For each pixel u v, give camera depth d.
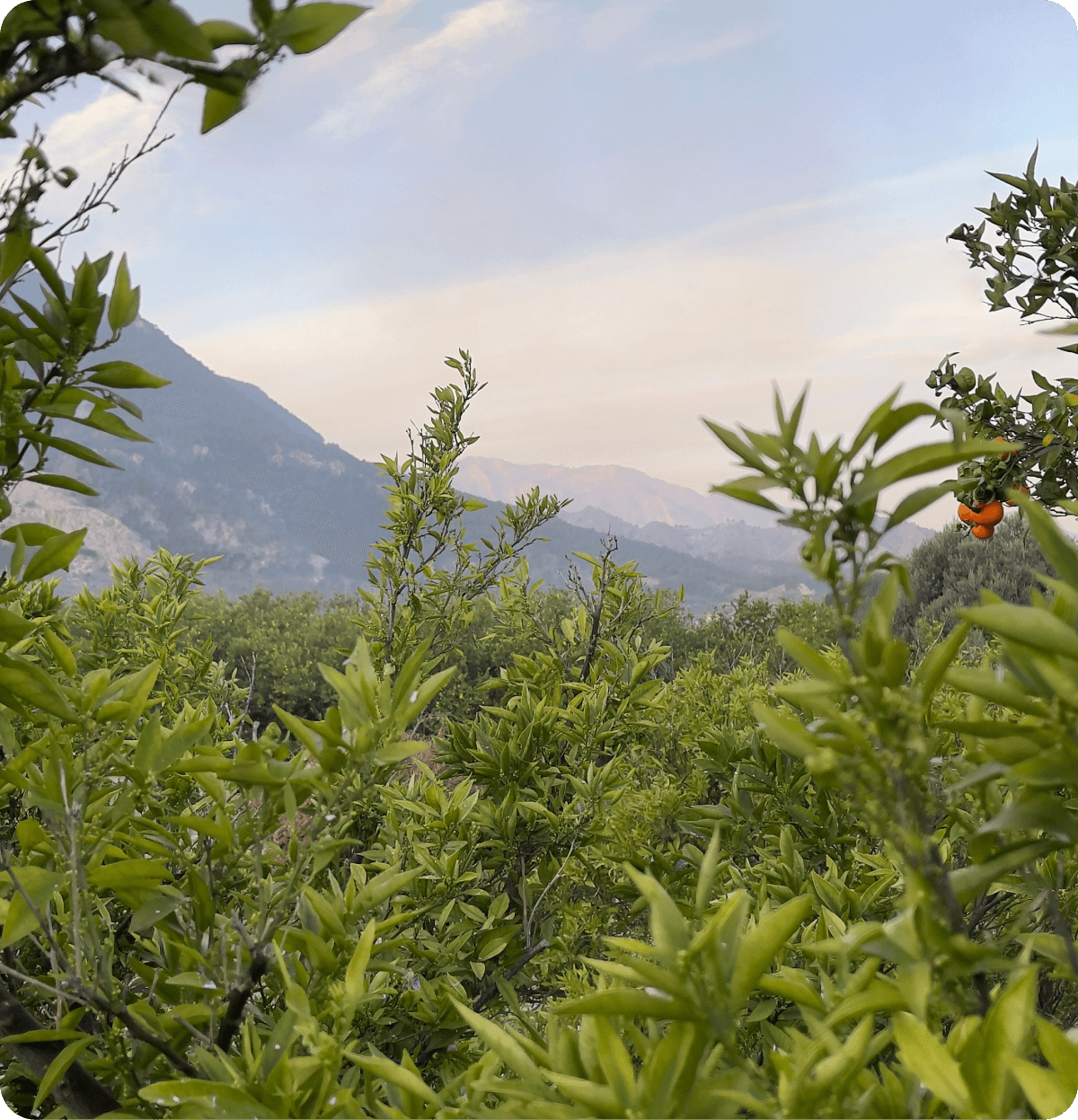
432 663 2.57
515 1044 0.94
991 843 0.79
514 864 3.17
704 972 0.82
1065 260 2.87
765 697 3.26
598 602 4.05
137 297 1.09
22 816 2.02
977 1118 0.68
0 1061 1.64
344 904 1.34
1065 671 0.68
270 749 1.25
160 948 1.48
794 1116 0.75
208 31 0.79
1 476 1.07
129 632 3.72
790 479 0.69
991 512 2.76
